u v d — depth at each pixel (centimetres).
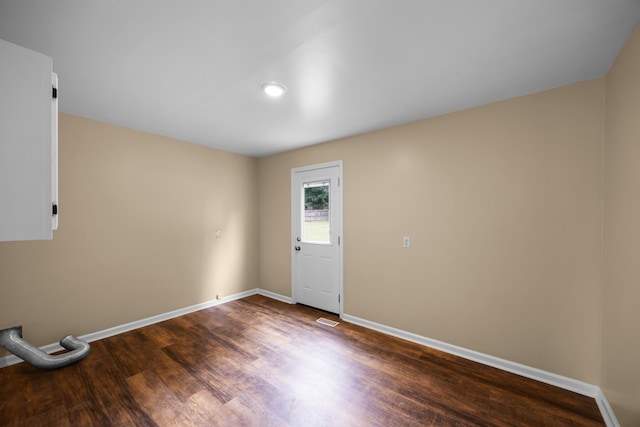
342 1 121
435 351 255
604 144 185
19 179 109
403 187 283
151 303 319
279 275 414
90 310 274
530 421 169
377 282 304
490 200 232
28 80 112
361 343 271
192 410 178
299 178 386
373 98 224
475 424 166
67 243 260
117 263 292
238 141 351
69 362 223
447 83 199
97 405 182
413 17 131
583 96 194
